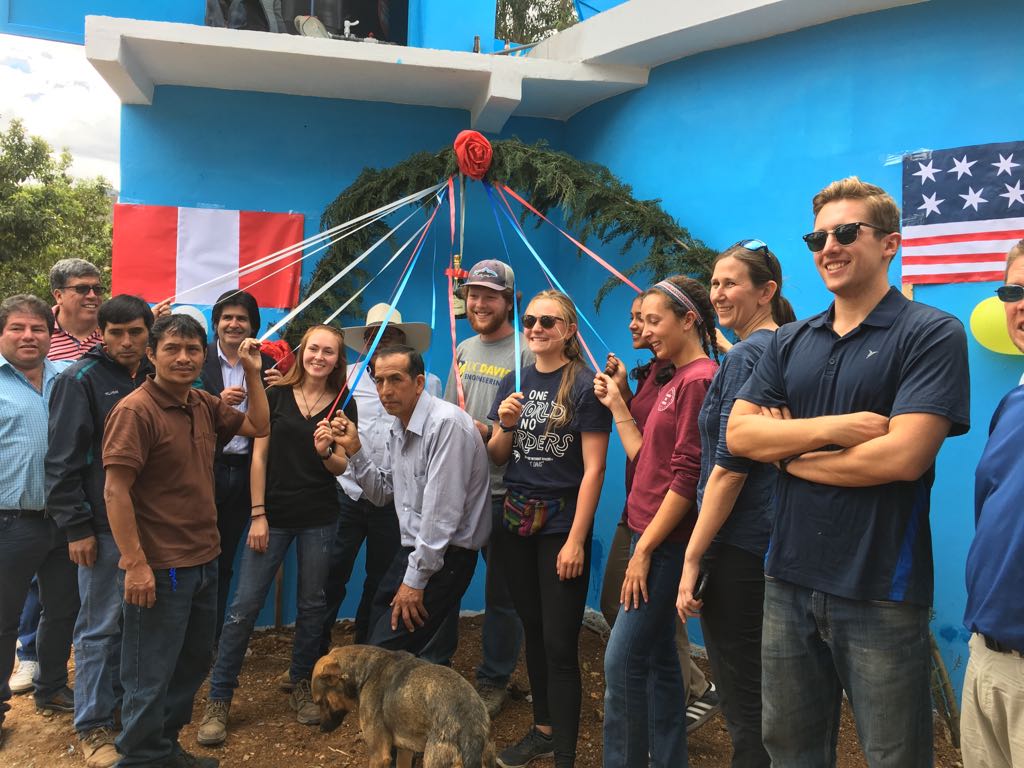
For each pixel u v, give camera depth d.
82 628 3.00
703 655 4.03
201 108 4.54
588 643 4.30
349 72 4.30
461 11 4.85
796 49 3.80
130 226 4.45
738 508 2.15
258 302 4.61
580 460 2.81
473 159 4.00
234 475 3.81
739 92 4.00
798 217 3.77
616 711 2.38
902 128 3.48
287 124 4.65
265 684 3.78
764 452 1.83
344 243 4.49
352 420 3.55
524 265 4.93
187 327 2.58
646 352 4.23
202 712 3.46
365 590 3.89
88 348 3.75
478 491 2.83
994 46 3.28
